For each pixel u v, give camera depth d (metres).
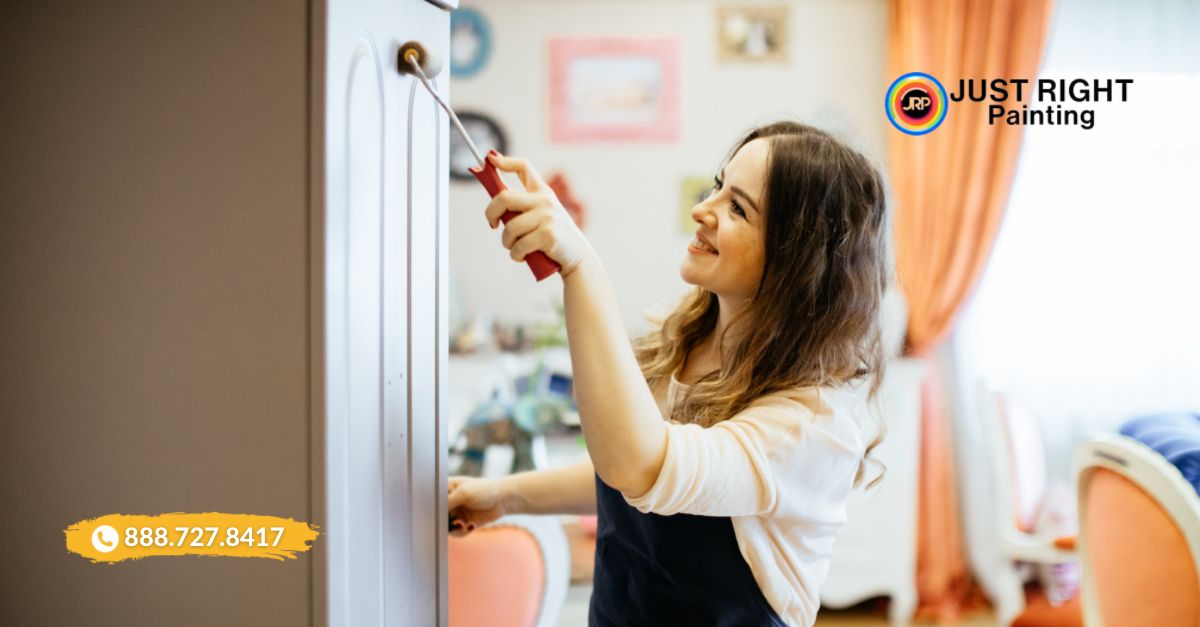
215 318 0.66
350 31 0.66
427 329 0.81
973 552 3.12
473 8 3.46
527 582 1.24
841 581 2.86
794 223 0.87
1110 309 3.26
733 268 0.89
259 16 0.64
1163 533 1.16
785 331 0.87
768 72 3.45
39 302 0.68
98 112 0.67
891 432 2.86
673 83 3.46
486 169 0.74
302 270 0.64
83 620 0.69
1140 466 1.18
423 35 0.78
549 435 2.90
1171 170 3.25
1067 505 2.77
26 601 0.69
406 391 0.78
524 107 3.47
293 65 0.64
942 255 3.18
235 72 0.65
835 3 3.42
